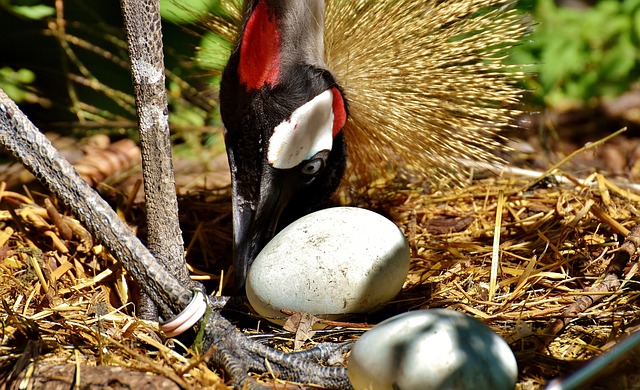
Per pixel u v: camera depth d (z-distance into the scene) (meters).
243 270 3.83
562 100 7.09
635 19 6.81
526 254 4.25
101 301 3.83
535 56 6.66
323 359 3.29
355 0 4.18
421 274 4.12
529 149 6.16
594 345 3.38
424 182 5.10
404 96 4.30
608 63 6.91
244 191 3.88
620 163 6.05
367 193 4.97
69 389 3.03
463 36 4.57
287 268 3.47
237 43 3.78
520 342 3.38
